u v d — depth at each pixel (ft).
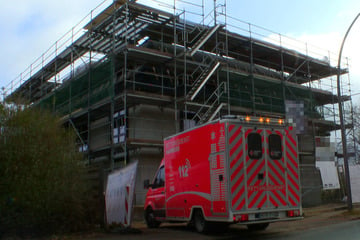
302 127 84.43
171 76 78.18
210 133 35.45
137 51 67.21
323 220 49.44
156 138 72.54
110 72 70.23
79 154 44.32
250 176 33.96
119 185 42.88
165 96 69.77
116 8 70.23
